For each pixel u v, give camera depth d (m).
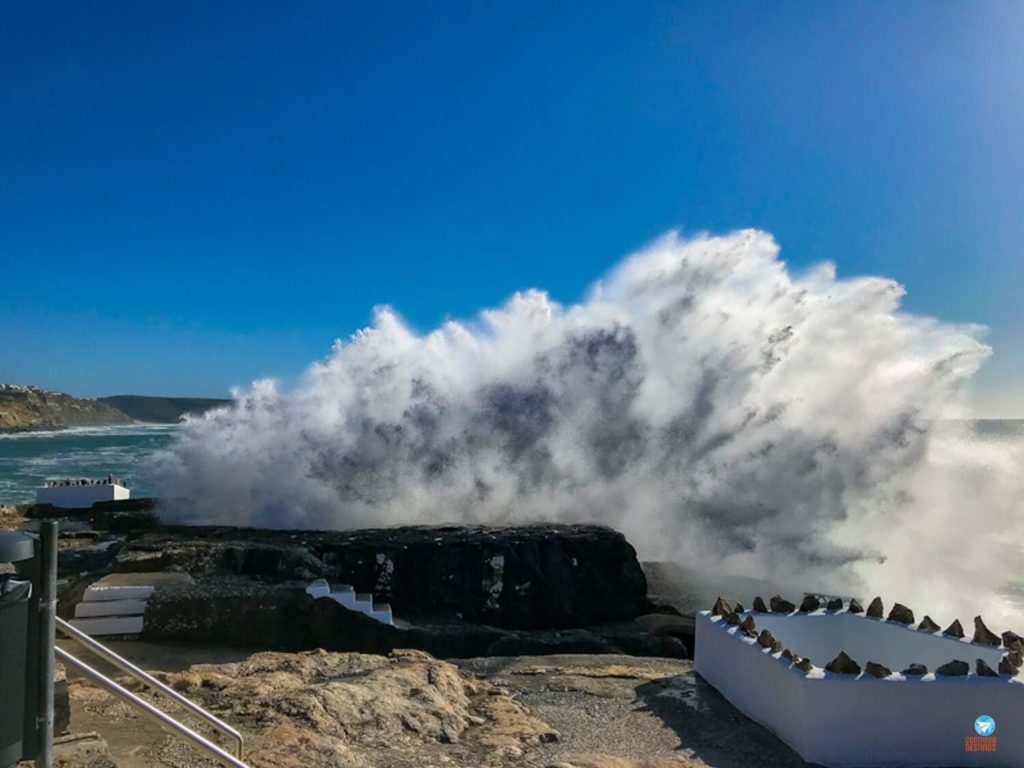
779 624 6.40
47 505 16.47
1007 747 4.91
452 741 5.03
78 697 5.10
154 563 9.84
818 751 4.92
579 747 5.04
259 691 5.37
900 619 6.22
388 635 8.92
